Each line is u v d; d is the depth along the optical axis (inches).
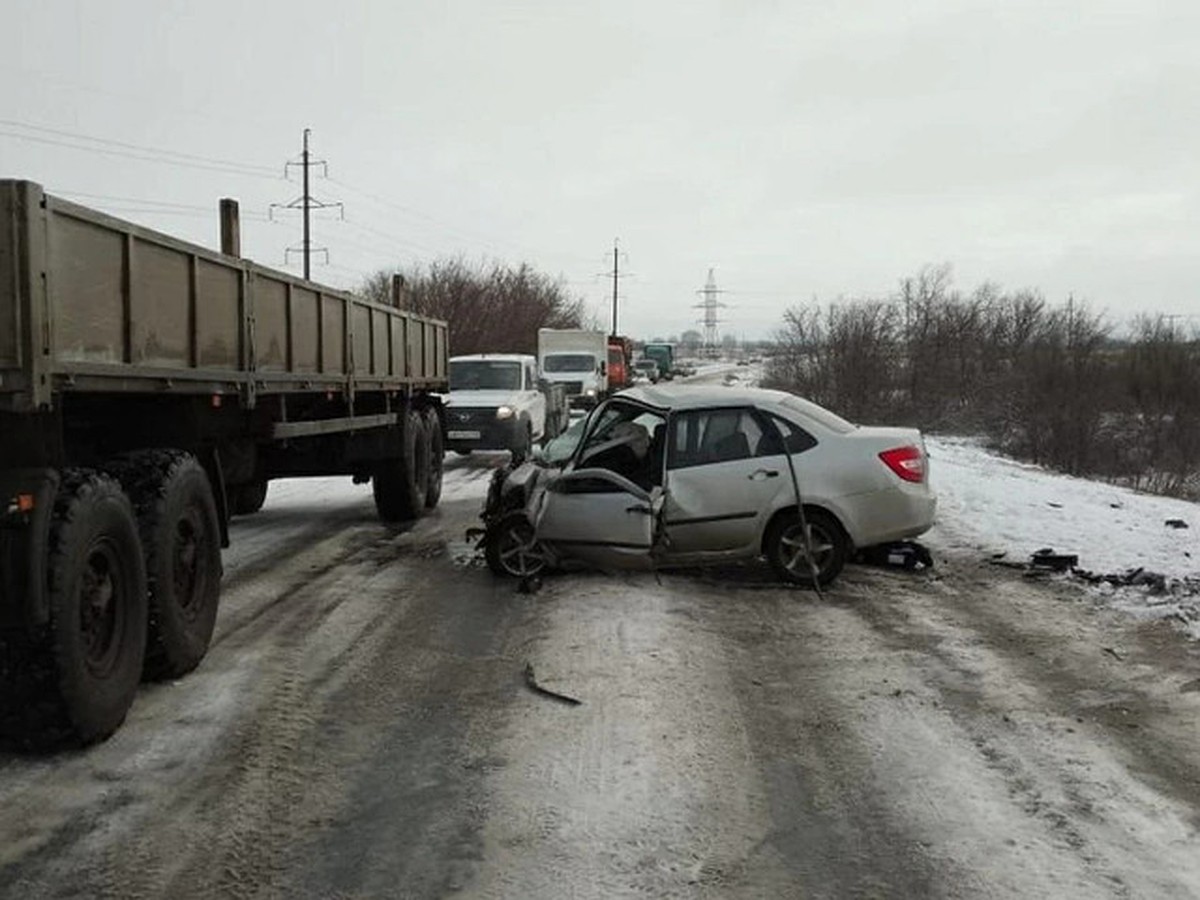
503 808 168.1
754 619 290.8
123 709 198.8
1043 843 156.9
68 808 167.0
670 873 147.6
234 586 335.9
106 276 194.2
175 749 192.2
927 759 189.2
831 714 212.8
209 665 245.0
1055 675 239.8
